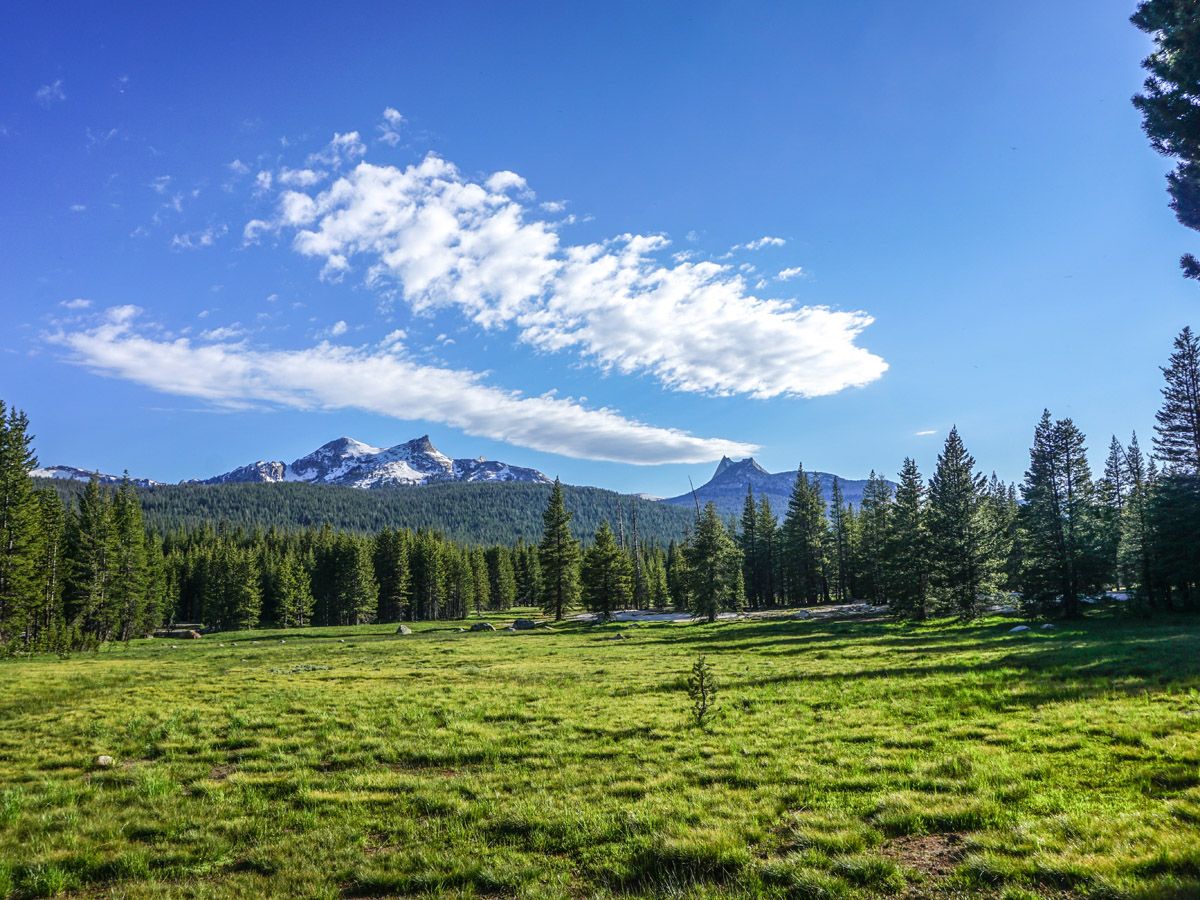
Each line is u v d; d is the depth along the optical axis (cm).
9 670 3903
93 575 7862
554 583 9231
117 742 1739
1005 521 7500
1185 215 1245
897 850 895
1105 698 1753
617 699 2219
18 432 6166
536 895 829
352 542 12762
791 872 826
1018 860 812
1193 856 749
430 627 9344
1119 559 6431
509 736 1686
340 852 996
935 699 1920
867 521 8594
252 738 1744
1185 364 5453
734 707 1991
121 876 957
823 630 5384
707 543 7456
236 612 11456
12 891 922
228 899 866
